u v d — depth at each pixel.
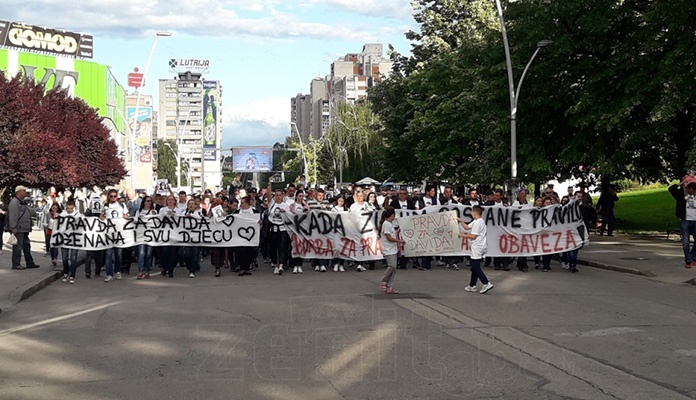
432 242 18.58
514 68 28.94
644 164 32.19
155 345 9.26
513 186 27.52
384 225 13.86
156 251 20.58
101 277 17.72
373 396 6.80
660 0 24.31
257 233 17.72
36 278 16.14
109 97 79.25
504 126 29.77
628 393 6.91
